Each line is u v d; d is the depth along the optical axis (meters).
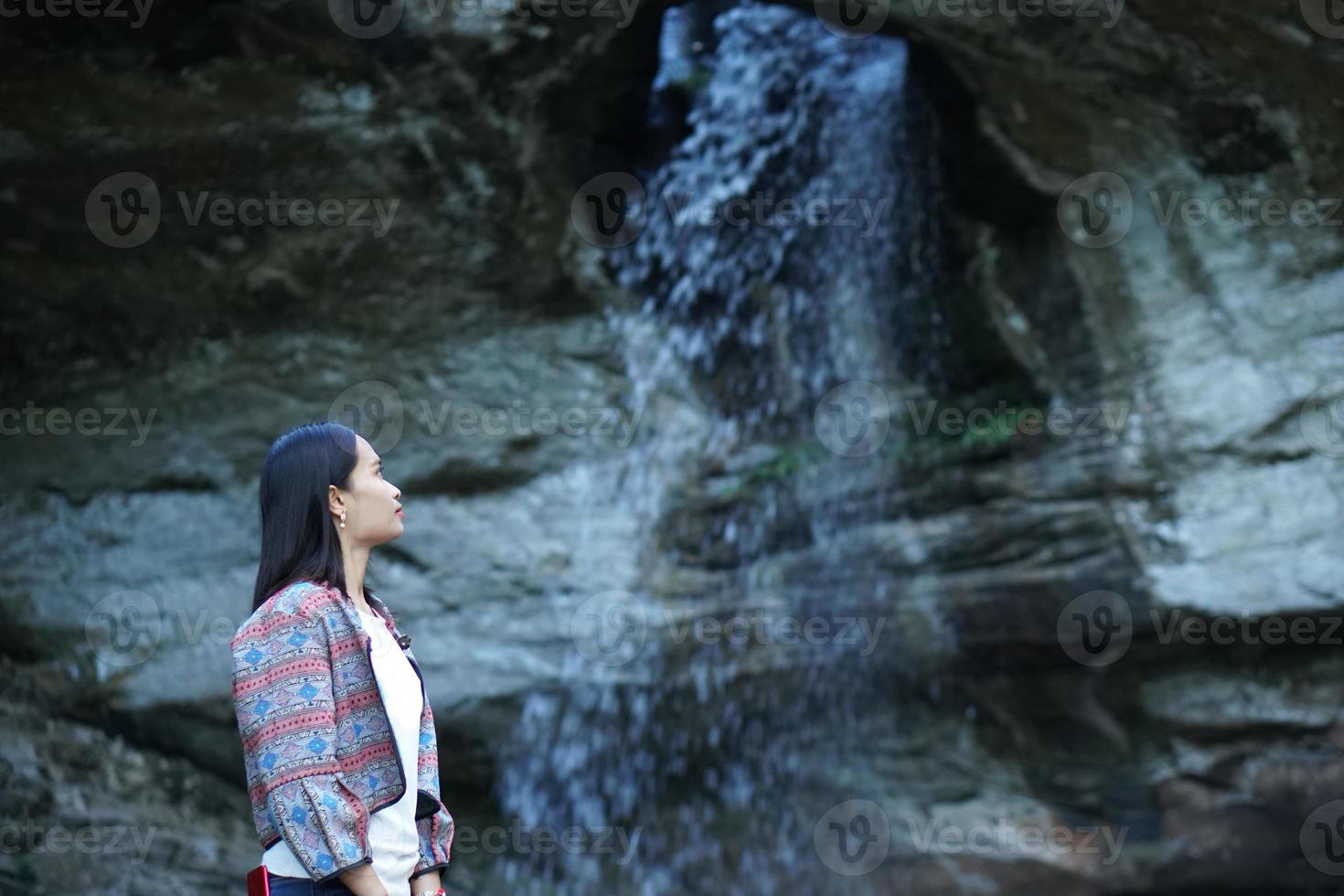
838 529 7.51
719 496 7.66
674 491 7.68
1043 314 7.16
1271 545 6.53
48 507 7.29
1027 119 6.76
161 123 6.66
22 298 7.21
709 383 8.02
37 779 6.83
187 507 7.32
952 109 7.00
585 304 7.77
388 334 7.56
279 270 7.26
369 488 2.48
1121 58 6.38
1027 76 6.59
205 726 6.97
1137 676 6.85
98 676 6.99
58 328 7.33
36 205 6.90
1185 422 6.77
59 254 7.09
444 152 7.00
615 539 7.50
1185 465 6.74
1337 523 6.46
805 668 7.32
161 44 6.39
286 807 2.12
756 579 7.52
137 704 6.94
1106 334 6.96
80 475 7.34
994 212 7.20
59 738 6.95
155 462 7.37
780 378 8.05
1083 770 6.99
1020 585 6.96
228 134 6.75
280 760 2.15
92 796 6.87
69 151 6.70
